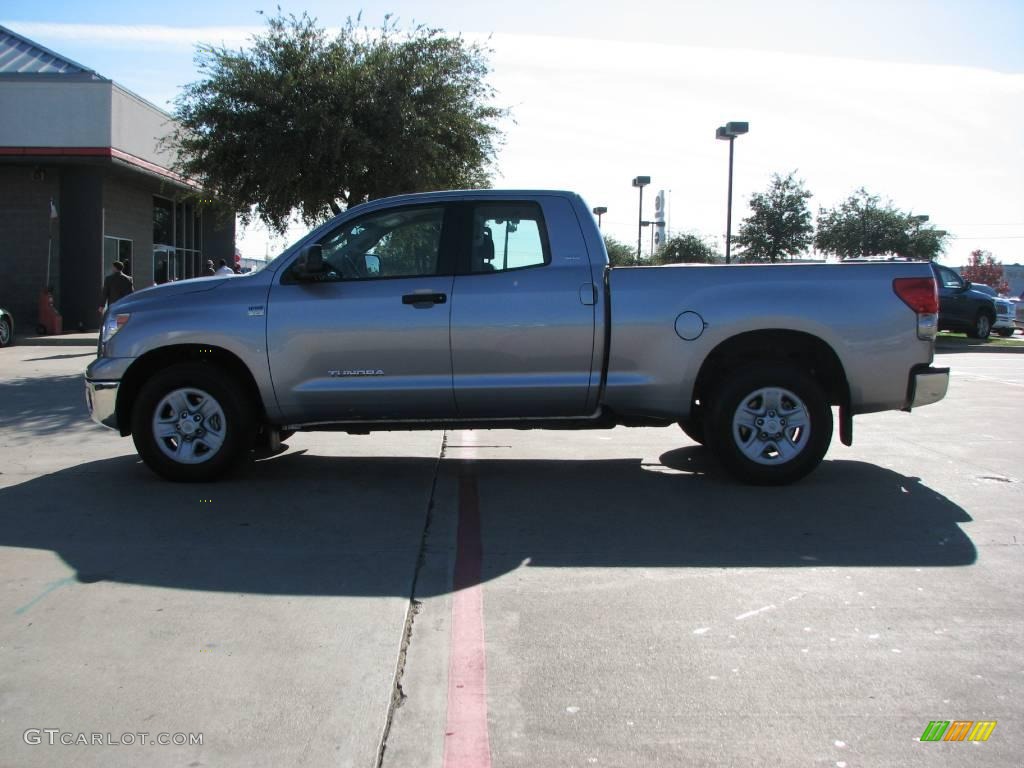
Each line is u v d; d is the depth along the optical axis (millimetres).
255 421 6738
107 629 4043
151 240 26812
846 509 6094
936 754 3072
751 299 6422
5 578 4691
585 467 7496
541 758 3045
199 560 5000
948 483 6863
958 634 4027
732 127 22266
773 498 6398
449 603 4410
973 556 5098
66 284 22406
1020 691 3510
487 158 17734
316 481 6941
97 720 3268
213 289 6637
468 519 5887
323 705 3377
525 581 4707
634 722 3270
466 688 3529
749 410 6574
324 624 4109
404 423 6691
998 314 28594
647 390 6516
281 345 6488
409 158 15867
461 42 17047
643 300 6445
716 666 3711
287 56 16188
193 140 16859
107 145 21391
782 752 3076
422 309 6449
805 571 4848
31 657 3762
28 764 2990
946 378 6480
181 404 6676
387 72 16203
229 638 3955
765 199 28750
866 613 4262
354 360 6496
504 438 8922
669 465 7562
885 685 3551
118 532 5527
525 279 6504
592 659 3777
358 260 6652
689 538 5449
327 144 15406
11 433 9047
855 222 31922
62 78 21203
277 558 5047
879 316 6426
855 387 6500
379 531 5594
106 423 6723
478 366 6488
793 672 3656
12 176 22250
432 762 3027
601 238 6645
